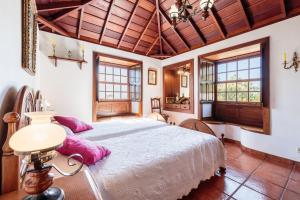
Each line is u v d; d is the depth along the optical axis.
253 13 2.86
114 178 1.07
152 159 1.36
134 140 1.90
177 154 1.53
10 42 0.97
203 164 1.79
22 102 0.92
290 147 2.54
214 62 4.45
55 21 2.90
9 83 0.95
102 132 2.23
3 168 0.71
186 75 5.92
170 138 1.99
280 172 2.26
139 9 3.30
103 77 4.54
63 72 3.19
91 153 1.23
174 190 1.42
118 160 1.32
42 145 0.60
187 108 4.46
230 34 3.39
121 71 4.93
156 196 1.26
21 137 0.59
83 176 0.90
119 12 3.23
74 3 2.64
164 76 5.16
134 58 4.50
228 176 2.14
